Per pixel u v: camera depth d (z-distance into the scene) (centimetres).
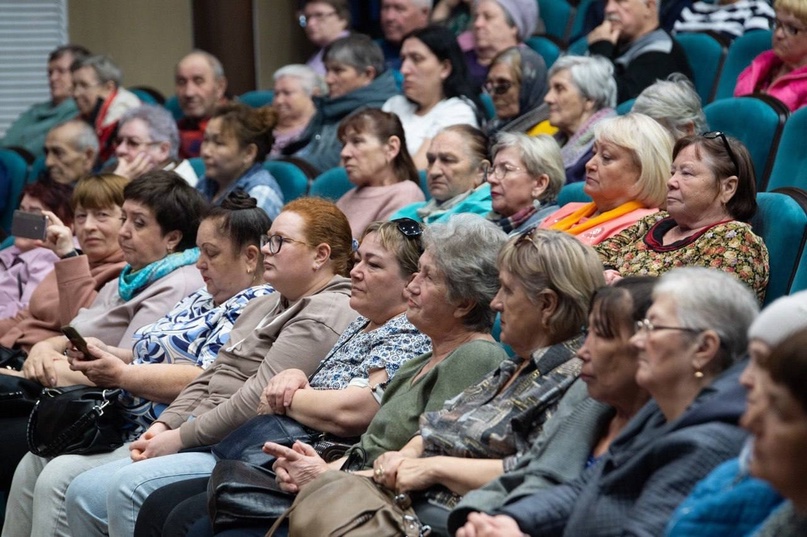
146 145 986
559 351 443
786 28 750
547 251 443
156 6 1506
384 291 546
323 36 1238
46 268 862
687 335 360
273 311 617
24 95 1497
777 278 531
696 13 969
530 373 454
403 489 447
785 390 285
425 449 467
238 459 518
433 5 1288
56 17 1497
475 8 1033
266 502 481
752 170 546
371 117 816
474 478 435
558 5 1120
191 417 596
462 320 502
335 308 582
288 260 594
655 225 576
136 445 598
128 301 723
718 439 344
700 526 323
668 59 873
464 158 739
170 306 704
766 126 667
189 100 1148
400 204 802
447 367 490
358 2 1329
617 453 377
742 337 360
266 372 571
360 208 812
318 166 979
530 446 436
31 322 808
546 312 445
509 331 453
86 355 625
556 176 677
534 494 395
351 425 527
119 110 1172
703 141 549
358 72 1014
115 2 1505
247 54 1410
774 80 785
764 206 547
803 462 285
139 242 721
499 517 383
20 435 695
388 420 500
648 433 370
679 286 365
